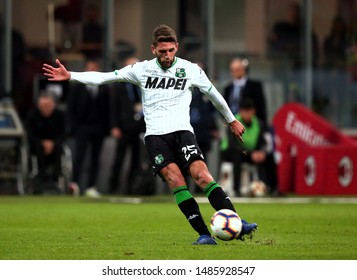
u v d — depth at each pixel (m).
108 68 74.62
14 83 74.44
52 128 67.50
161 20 75.56
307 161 70.62
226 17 76.50
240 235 31.44
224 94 69.12
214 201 31.47
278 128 72.50
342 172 70.00
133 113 68.00
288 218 46.28
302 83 78.12
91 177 69.50
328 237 36.09
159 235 36.66
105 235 36.50
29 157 67.69
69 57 75.38
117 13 75.50
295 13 77.81
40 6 74.94
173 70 32.38
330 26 78.69
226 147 66.12
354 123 79.12
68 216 46.72
